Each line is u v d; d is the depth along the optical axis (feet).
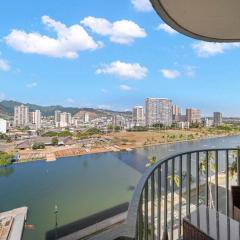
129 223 3.48
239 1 6.14
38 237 54.49
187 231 6.09
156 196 6.90
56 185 87.86
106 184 84.69
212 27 7.68
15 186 87.45
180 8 6.52
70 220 61.98
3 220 60.75
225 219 6.17
